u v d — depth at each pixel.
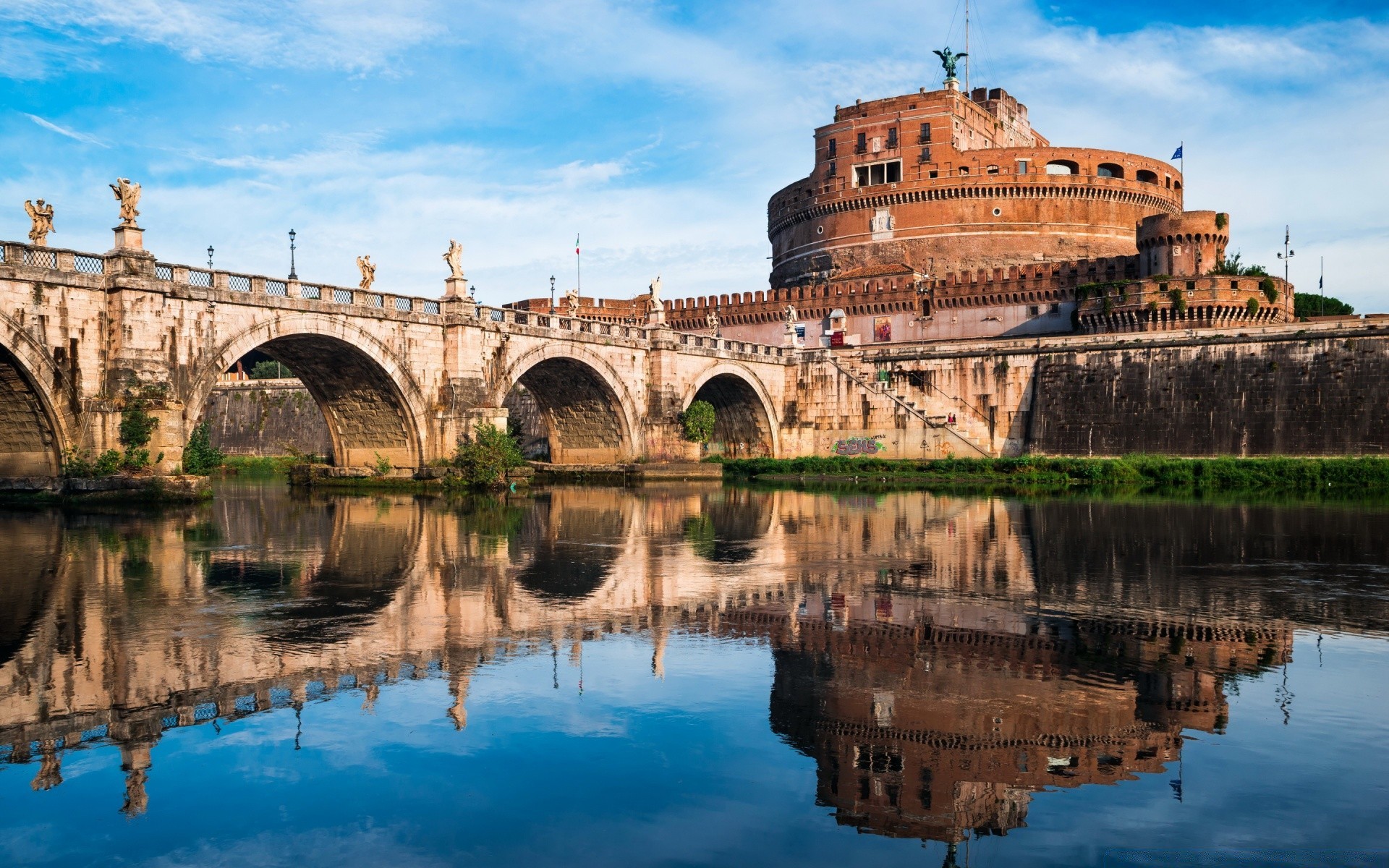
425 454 61.25
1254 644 19.47
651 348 78.44
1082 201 110.12
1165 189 115.25
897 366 89.44
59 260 44.44
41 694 15.70
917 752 13.66
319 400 63.94
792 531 38.38
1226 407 73.00
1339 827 11.41
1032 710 15.48
